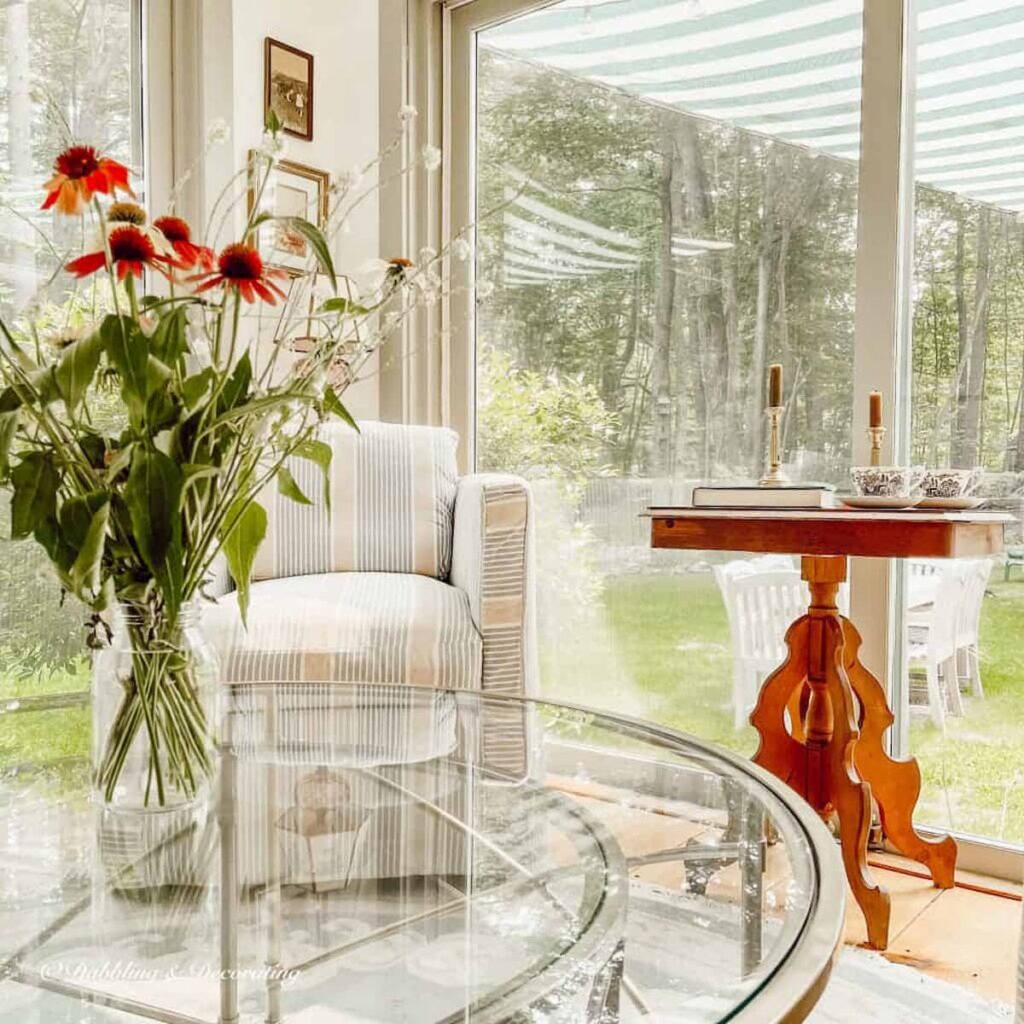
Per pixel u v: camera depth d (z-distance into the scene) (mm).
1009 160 2008
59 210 804
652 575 2525
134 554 824
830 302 2232
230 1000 583
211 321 950
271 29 2920
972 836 2053
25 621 2398
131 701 844
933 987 1530
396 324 1034
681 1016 545
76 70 2529
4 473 766
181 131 2738
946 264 2088
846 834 1707
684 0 2467
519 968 618
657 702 2516
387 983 598
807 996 539
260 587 2078
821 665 1790
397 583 2119
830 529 1628
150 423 807
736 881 731
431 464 2473
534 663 2027
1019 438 2002
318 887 743
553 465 2740
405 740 1130
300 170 2990
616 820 877
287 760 1062
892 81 2102
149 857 799
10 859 798
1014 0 1997
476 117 2912
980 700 2051
